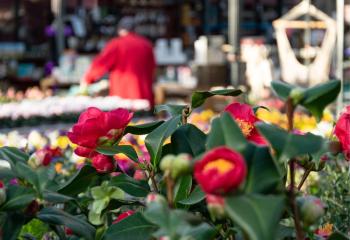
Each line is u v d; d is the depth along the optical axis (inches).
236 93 75.9
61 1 909.8
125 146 72.9
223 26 1010.7
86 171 73.8
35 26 955.3
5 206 62.2
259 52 625.9
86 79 578.9
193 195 68.9
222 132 55.8
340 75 280.8
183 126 73.8
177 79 854.5
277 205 49.9
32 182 63.1
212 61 617.6
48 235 87.7
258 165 54.9
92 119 71.0
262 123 57.3
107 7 971.3
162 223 51.9
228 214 50.9
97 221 73.4
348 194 114.6
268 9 1038.4
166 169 54.2
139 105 546.9
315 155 61.9
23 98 618.8
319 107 57.7
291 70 644.7
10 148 73.5
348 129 70.1
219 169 50.4
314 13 645.3
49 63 886.4
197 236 62.8
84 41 951.0
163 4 1014.4
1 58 935.7
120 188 73.4
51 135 273.1
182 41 1020.5
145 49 585.6
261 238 48.2
